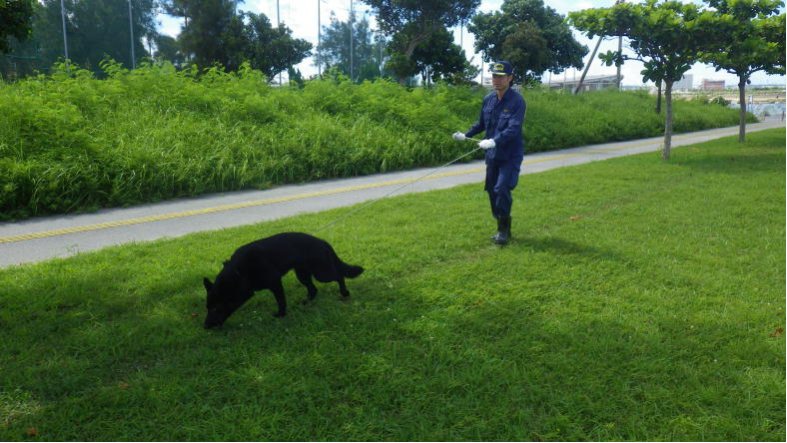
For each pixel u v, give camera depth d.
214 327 3.63
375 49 28.59
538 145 17.38
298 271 4.11
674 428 2.57
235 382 2.97
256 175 10.68
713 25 11.70
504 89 5.62
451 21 23.47
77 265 5.00
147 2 23.14
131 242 6.00
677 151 14.95
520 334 3.55
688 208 7.48
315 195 9.61
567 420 2.62
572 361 3.17
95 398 2.82
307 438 2.52
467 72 28.75
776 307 3.99
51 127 9.69
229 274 3.53
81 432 2.57
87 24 21.19
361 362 3.18
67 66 14.09
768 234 6.05
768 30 13.63
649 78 12.71
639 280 4.63
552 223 6.78
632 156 13.95
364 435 2.54
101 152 9.35
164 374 3.06
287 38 24.86
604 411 2.71
